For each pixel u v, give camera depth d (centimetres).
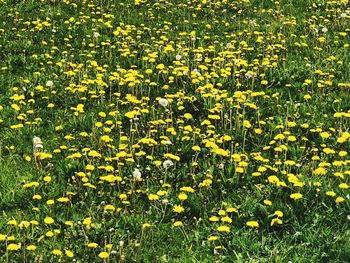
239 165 343
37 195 322
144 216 318
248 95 420
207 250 299
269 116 407
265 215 315
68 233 305
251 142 379
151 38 527
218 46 525
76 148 369
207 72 456
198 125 398
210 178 340
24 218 314
